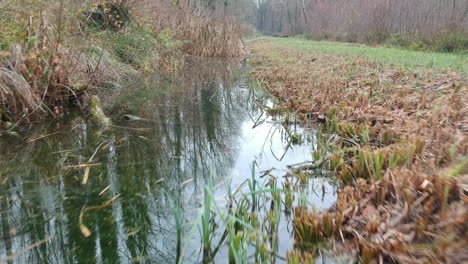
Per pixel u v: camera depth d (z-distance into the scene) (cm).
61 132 338
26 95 347
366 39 1630
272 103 487
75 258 159
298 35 2755
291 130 356
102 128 357
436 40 1126
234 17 1393
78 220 189
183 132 358
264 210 200
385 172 210
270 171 255
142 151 298
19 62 362
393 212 172
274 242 167
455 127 273
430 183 175
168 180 241
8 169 254
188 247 167
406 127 295
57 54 402
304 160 279
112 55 639
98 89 523
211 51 1168
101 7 711
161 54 848
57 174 247
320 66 723
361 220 173
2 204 205
